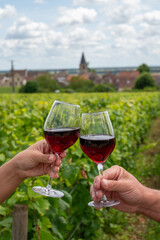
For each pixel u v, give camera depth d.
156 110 15.21
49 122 1.56
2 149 2.97
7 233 1.96
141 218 4.61
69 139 1.51
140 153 7.98
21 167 1.52
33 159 1.49
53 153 1.66
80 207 3.12
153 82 89.56
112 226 4.17
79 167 2.85
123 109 7.17
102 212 4.34
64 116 1.57
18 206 1.86
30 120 4.59
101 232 3.96
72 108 1.60
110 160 4.23
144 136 9.80
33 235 2.19
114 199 1.68
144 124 9.84
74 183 3.03
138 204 1.71
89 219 3.31
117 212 4.41
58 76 120.44
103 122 1.59
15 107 6.82
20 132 3.99
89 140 1.49
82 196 3.09
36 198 2.00
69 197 2.42
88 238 3.60
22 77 102.94
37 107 6.50
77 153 2.93
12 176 1.55
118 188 1.59
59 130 1.49
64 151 1.66
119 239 4.05
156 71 160.38
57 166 1.62
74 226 3.33
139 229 4.29
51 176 1.61
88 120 1.60
